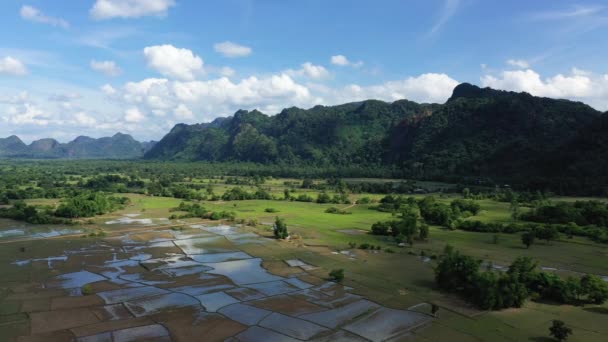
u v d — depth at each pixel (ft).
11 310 180.24
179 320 172.86
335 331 164.04
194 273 242.37
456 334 160.66
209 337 157.38
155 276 235.40
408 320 174.29
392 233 353.31
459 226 390.83
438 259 273.33
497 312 183.01
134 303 191.93
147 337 156.35
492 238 343.26
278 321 172.96
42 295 200.54
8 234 354.95
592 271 245.65
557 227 368.68
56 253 287.07
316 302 195.21
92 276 233.96
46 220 409.90
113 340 153.17
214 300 197.26
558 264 260.62
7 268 247.29
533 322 171.73
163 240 335.67
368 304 192.54
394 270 248.52
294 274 240.94
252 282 225.97
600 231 340.39
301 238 343.67
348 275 238.48
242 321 172.65
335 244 320.70
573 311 183.83
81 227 393.09
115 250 298.97
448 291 210.18
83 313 178.60
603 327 165.99
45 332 159.02
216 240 336.08
